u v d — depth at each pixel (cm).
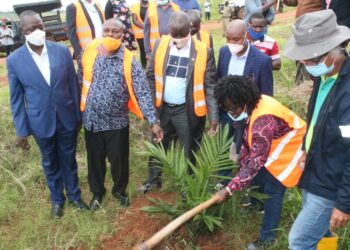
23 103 352
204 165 340
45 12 1362
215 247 342
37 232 369
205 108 388
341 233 326
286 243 325
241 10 745
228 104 282
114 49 342
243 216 368
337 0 387
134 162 486
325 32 214
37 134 352
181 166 354
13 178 458
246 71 368
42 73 339
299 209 360
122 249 349
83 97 360
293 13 1661
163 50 379
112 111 355
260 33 414
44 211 400
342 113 212
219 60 386
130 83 350
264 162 282
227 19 1080
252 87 277
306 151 251
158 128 358
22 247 355
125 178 394
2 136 514
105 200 408
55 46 345
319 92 236
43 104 344
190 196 346
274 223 324
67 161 380
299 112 527
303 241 252
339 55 215
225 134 361
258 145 279
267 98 293
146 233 362
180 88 379
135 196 420
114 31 337
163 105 392
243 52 366
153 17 550
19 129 352
